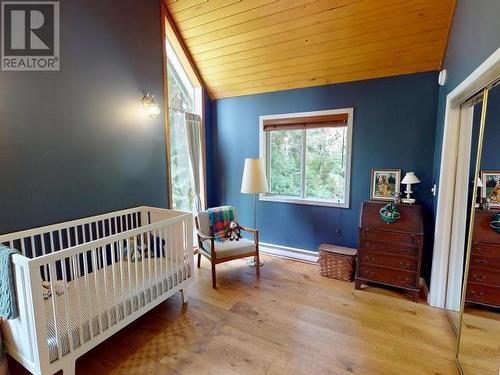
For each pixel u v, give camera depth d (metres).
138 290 2.11
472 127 2.09
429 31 2.50
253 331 2.20
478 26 1.68
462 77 2.00
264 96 3.77
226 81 3.82
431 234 2.78
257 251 3.19
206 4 2.92
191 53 3.54
